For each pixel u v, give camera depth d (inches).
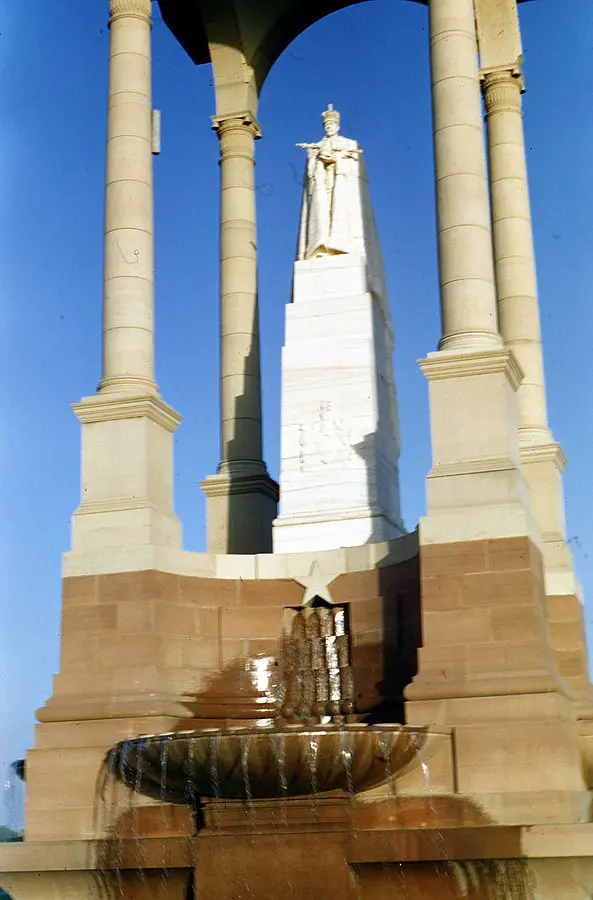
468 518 823.7
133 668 847.7
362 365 976.9
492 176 1081.4
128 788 805.2
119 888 780.0
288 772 729.6
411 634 863.1
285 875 741.3
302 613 916.6
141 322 938.1
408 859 732.7
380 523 940.6
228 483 1098.7
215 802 761.6
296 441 973.2
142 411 904.9
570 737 776.9
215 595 903.7
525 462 981.8
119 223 950.4
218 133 1186.6
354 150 1032.8
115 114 973.2
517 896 728.3
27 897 799.1
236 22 1178.0
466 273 883.4
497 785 759.7
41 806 824.3
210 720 862.5
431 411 857.5
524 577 805.2
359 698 879.1
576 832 714.2
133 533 878.4
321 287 999.0
